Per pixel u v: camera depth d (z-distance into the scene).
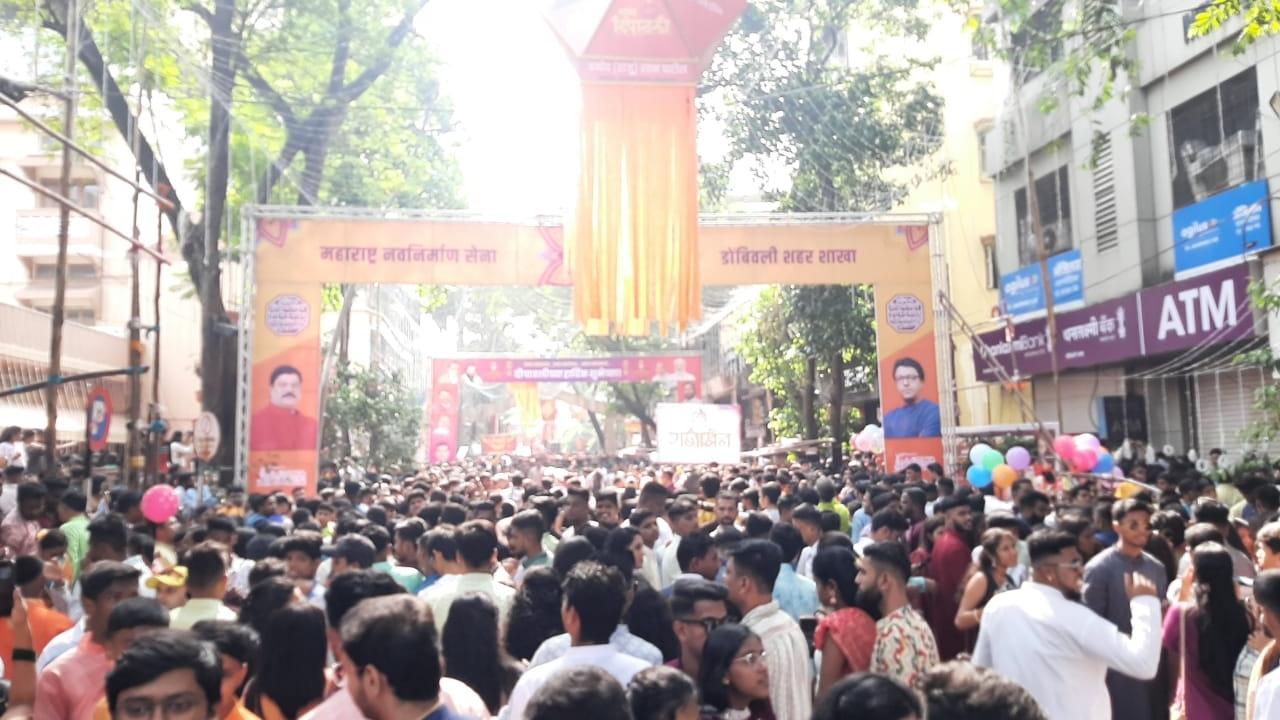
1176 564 6.65
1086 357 17.47
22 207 25.98
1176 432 16.80
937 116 20.61
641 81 10.75
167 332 26.44
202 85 15.11
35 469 15.78
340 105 16.91
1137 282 16.69
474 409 55.88
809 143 19.69
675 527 8.30
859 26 21.00
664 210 10.73
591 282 10.69
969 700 2.29
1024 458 11.76
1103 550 6.51
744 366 42.44
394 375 29.00
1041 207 19.86
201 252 16.78
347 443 25.36
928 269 16.97
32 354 21.52
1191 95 15.82
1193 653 4.91
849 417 27.39
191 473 14.91
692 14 10.70
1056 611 4.42
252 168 16.55
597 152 10.66
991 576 6.16
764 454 27.61
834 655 4.75
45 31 12.02
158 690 2.89
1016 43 16.78
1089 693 4.37
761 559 4.83
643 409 40.84
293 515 9.45
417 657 3.02
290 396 15.74
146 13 13.93
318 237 15.95
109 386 25.08
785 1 19.45
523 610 5.41
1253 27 10.08
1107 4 13.80
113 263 26.45
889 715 2.36
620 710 2.70
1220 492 12.23
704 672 4.10
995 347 20.94
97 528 6.14
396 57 17.41
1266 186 14.10
